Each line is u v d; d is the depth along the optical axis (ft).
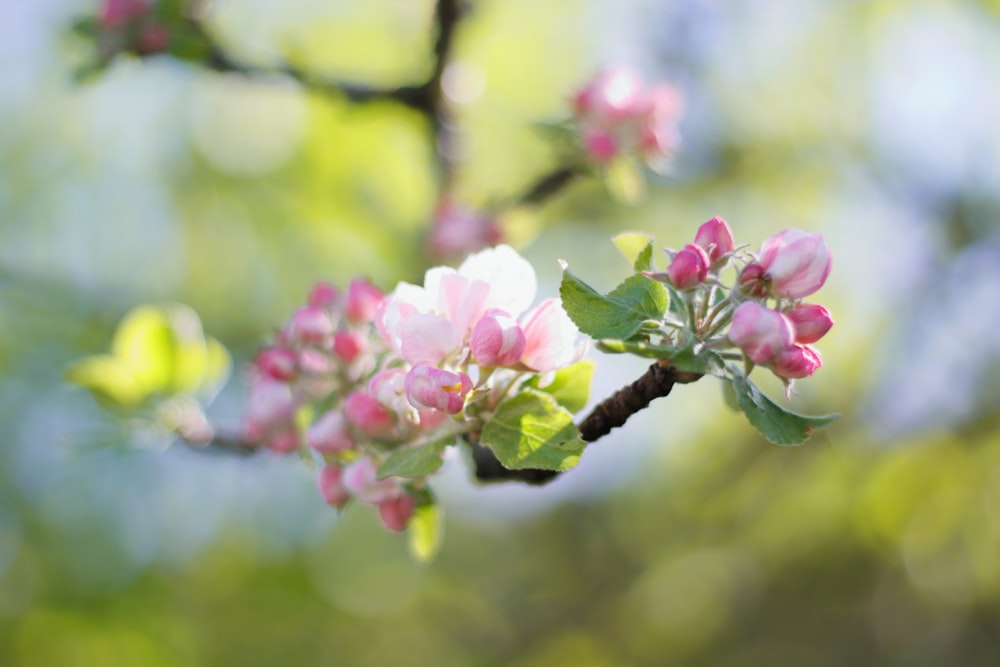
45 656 27.76
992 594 32.45
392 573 36.81
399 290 8.00
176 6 16.37
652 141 16.20
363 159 26.63
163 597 29.73
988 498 30.09
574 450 7.39
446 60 17.02
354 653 37.47
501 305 7.97
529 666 38.86
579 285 7.18
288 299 27.96
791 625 36.50
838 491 31.19
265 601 32.65
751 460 31.68
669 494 34.37
